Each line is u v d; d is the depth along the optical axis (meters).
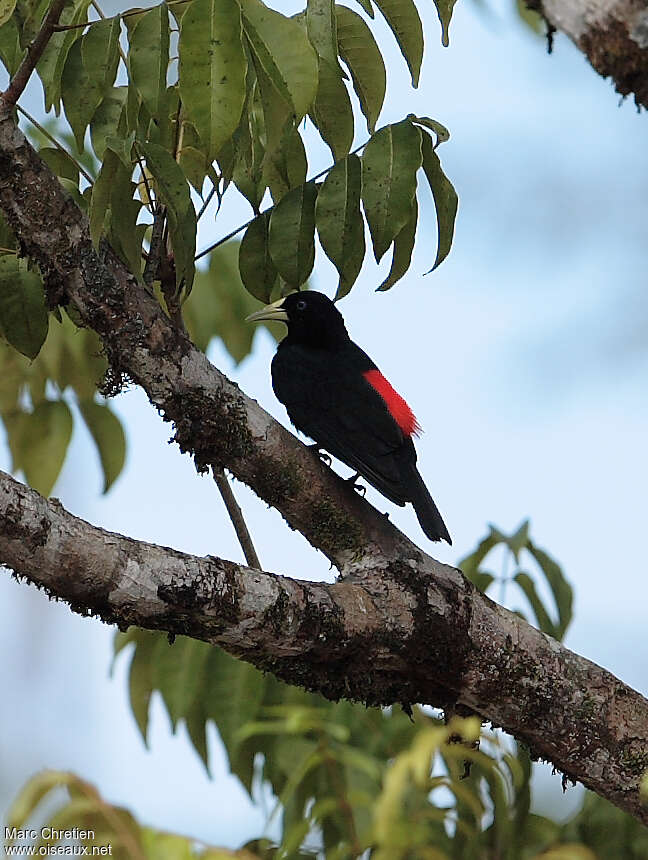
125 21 9.07
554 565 9.90
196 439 8.43
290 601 7.73
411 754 4.89
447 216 8.64
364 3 8.52
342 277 8.57
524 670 8.32
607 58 5.30
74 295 8.33
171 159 7.79
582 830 9.70
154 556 7.37
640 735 8.39
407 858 6.66
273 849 8.76
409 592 8.23
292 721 6.35
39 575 7.14
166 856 4.88
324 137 8.60
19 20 8.96
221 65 7.21
